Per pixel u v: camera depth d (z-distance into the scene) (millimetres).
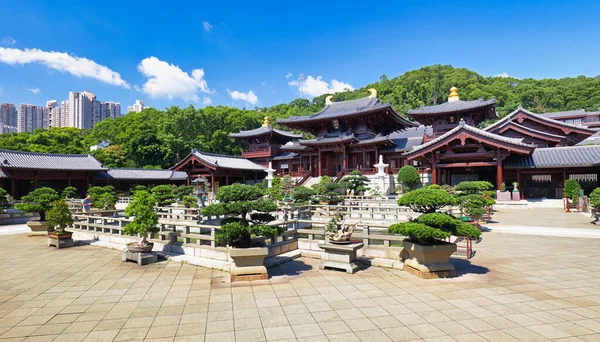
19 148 70625
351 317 7758
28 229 25125
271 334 6949
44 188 21984
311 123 59531
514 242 16719
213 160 58844
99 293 9828
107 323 7629
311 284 10320
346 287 9984
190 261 13352
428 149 37344
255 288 10016
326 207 24172
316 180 53438
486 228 20953
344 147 54062
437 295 9148
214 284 10523
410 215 20969
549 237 18125
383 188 44531
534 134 41562
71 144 77250
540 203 33844
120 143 83000
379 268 12148
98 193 37750
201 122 89438
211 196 38312
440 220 10195
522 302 8570
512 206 32812
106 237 18266
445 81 124062
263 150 70625
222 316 7934
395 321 7496
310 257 14117
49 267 13094
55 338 6902
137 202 13633
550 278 10648
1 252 16188
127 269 12633
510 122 42938
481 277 10781
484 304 8438
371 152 55594
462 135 35250
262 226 10875
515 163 36812
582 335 6695
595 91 107438
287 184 40625
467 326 7176
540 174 38156
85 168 48531
